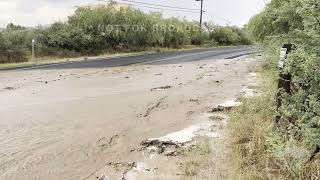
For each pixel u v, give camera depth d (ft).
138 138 26.53
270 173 18.61
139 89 47.42
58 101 39.50
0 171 20.67
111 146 24.89
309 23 19.42
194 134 27.02
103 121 31.14
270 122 25.03
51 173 20.45
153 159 22.38
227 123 29.63
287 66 20.49
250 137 23.66
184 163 21.27
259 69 63.82
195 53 118.21
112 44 125.90
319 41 19.06
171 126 29.55
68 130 28.53
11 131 28.25
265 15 51.60
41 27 115.85
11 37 99.66
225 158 21.47
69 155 23.17
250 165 19.74
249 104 32.17
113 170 20.80
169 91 45.80
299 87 21.31
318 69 18.86
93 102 38.86
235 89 46.93
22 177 19.90
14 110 35.24
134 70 68.33
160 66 75.66
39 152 23.67
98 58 96.53
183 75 61.41
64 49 108.99
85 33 119.55
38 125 29.94
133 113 34.01
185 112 34.40
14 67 72.74
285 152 18.43
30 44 101.96
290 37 28.86
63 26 117.70
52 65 76.69
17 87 48.80
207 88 48.06
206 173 19.65
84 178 19.79
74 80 55.26
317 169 17.46
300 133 19.99
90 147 24.64
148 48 135.74
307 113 18.90
